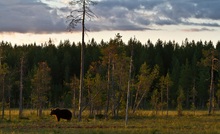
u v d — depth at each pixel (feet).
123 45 313.32
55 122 216.13
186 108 583.58
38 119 262.88
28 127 176.24
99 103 322.14
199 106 619.67
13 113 398.62
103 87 318.45
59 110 242.78
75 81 358.23
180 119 285.64
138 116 331.57
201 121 256.52
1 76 323.16
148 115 357.20
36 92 362.94
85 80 325.83
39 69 372.99
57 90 629.51
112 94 312.29
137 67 650.43
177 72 618.44
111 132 144.56
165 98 567.59
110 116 309.42
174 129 172.76
